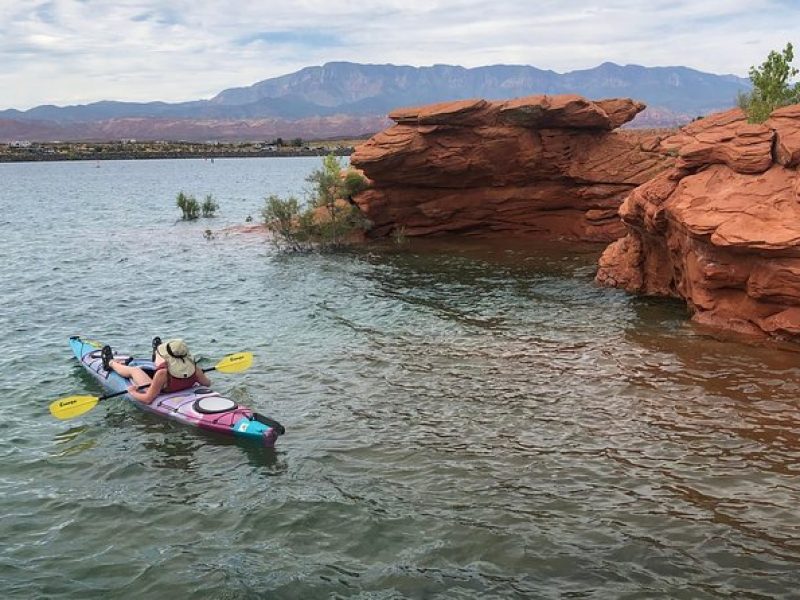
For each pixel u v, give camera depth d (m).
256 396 13.51
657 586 7.50
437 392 13.51
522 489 9.68
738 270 16.06
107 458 10.95
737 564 7.83
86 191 84.00
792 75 24.77
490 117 30.80
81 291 23.58
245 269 27.41
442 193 33.12
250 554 8.29
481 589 7.53
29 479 10.24
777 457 10.34
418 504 9.36
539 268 25.97
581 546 8.28
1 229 42.88
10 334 18.19
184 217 48.41
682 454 10.55
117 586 7.70
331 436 11.61
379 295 22.23
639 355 15.21
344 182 33.47
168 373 12.98
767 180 16.33
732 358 14.70
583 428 11.62
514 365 14.98
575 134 31.62
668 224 19.08
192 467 10.63
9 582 7.73
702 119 30.94
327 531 8.77
